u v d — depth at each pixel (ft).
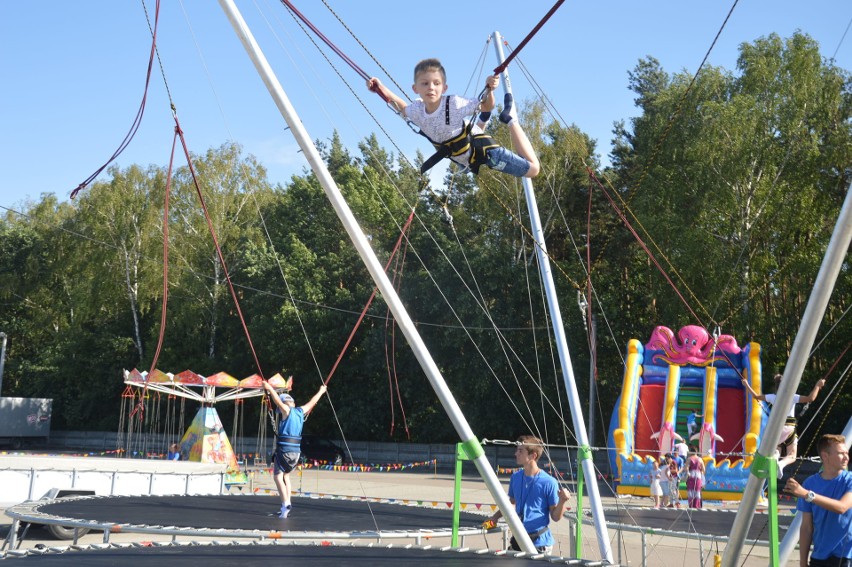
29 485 53.52
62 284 192.24
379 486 91.50
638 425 84.43
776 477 16.31
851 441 19.16
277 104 17.88
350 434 155.43
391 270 147.02
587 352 126.72
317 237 161.17
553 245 139.13
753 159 105.60
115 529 29.66
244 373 164.66
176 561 20.35
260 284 160.35
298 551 22.18
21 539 35.40
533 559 19.97
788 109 105.19
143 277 165.07
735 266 96.94
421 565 19.34
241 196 165.78
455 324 135.33
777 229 103.96
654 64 185.98
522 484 24.81
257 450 148.87
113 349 177.27
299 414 35.09
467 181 154.10
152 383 100.48
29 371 191.93
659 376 86.74
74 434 182.80
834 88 104.94
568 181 130.31
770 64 109.50
